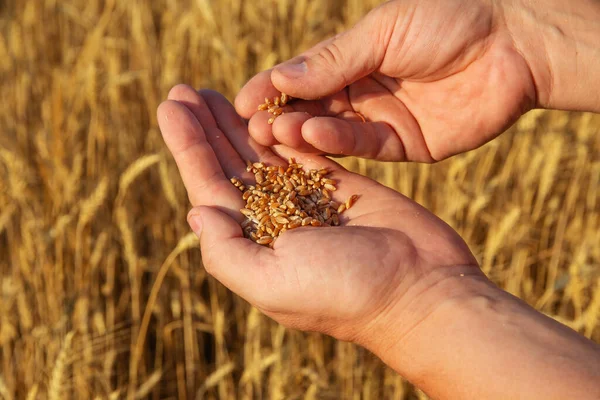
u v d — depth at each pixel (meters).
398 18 0.57
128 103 0.96
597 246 0.78
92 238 0.78
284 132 0.56
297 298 0.49
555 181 0.85
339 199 0.56
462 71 0.59
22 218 0.75
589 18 0.58
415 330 0.47
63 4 1.09
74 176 0.76
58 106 0.81
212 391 0.73
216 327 0.70
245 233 0.54
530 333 0.45
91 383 0.69
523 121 0.80
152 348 0.79
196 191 0.55
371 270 0.48
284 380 0.65
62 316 0.68
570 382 0.42
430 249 0.50
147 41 1.03
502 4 0.58
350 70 0.58
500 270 0.76
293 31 1.04
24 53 1.04
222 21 1.03
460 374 0.45
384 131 0.59
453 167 0.77
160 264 0.78
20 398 0.71
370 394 0.71
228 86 0.96
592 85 0.58
